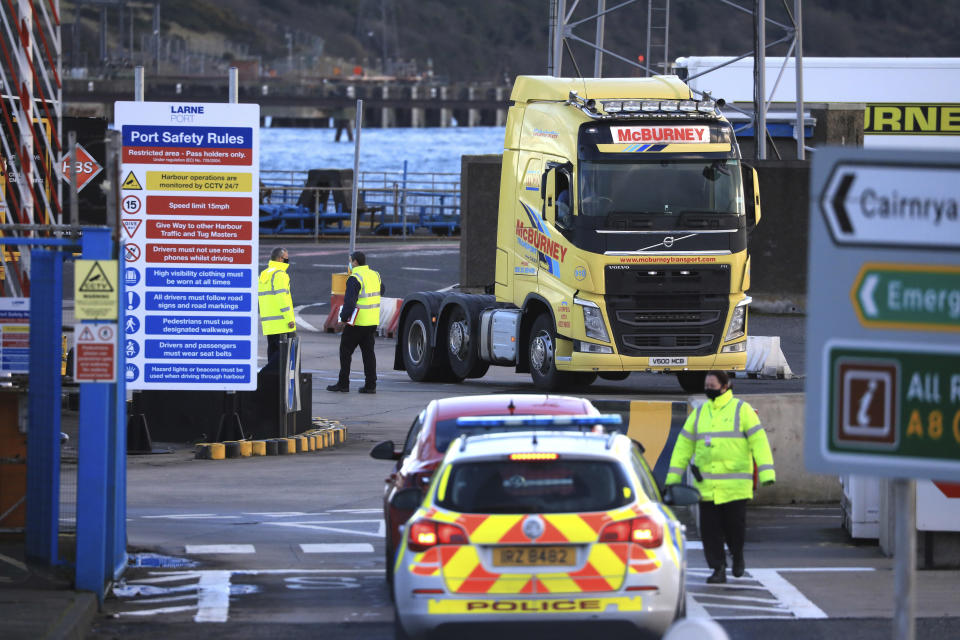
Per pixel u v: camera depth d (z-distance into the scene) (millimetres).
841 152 20703
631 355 87375
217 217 72875
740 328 88875
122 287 46094
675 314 87438
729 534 46062
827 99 171750
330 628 40438
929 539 50188
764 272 142625
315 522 58438
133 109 72000
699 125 87312
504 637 33625
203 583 46656
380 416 88750
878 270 20656
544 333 91750
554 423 38375
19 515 48875
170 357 73562
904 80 170375
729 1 141375
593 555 33656
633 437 61875
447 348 103062
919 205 20484
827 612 42188
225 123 72312
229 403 77000
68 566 45125
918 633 39781
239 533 55812
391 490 44000
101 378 43156
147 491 65625
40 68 54531
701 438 45938
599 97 89688
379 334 139750
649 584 33625
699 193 86875
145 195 72562
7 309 47531
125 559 48188
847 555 51656
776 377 105938
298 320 146125
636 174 86438
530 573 33562
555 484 34375
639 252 86250
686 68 171000
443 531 33906
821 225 20828
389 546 44531
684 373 95500
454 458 35062
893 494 51031
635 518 34031
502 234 97312
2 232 66688
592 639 33656
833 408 20844
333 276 139750
